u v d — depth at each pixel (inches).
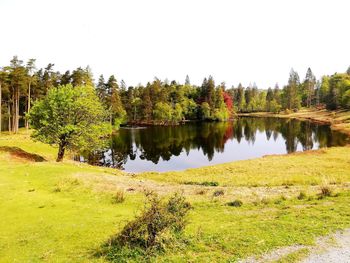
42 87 3727.9
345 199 773.3
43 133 1846.7
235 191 989.2
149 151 2768.2
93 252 539.8
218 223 645.3
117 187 1085.8
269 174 1469.0
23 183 1125.7
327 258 436.5
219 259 449.4
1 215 806.5
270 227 577.9
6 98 3695.9
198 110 6102.4
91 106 1913.1
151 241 512.1
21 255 566.6
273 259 441.4
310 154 2094.0
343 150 2175.2
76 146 1959.9
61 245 595.2
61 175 1243.8
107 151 2775.6
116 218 748.6
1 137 2736.2
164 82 7386.8
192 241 523.2
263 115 7322.8
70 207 857.5
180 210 569.3
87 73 4453.7
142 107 5634.8
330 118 5187.0
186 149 2851.9
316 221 599.5
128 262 469.7
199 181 1362.0
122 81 6584.6
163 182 1283.2
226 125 5019.7
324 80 7608.3
